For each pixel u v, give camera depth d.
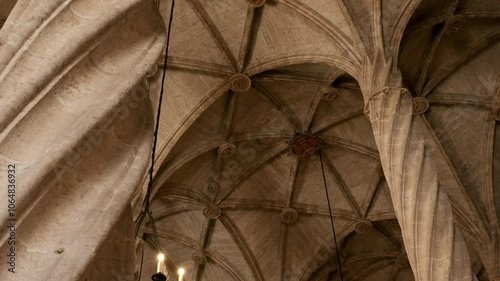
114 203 2.26
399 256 21.03
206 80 16.45
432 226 9.20
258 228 20.19
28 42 2.35
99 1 2.64
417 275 8.96
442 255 8.89
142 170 2.43
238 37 16.12
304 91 17.88
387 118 11.48
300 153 19.02
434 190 9.72
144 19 2.80
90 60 2.47
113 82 2.46
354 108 18.17
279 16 15.38
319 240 20.53
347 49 13.98
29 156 2.14
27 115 2.18
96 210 2.20
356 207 20.03
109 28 2.54
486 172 18.00
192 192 19.03
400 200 9.91
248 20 15.70
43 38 2.38
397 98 11.59
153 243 19.81
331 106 18.19
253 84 17.20
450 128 18.00
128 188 2.33
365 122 18.53
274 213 20.23
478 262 19.36
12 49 2.32
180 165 17.52
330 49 14.66
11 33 2.37
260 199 19.92
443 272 8.66
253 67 16.42
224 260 20.20
